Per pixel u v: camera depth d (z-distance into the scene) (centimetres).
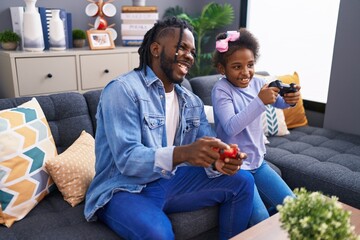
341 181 160
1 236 116
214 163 109
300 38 272
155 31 131
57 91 238
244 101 155
